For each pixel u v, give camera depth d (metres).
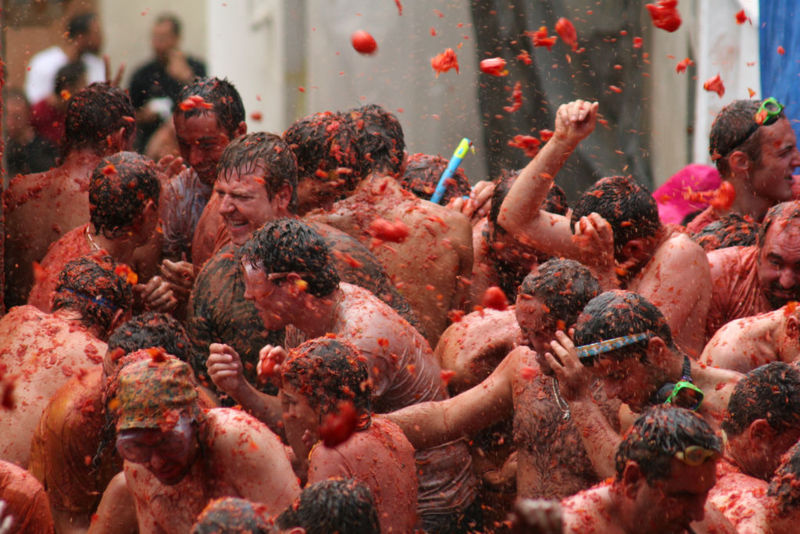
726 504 10.76
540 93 27.72
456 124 28.06
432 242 15.74
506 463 14.07
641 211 13.81
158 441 10.20
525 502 9.70
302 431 11.23
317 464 10.86
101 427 12.86
